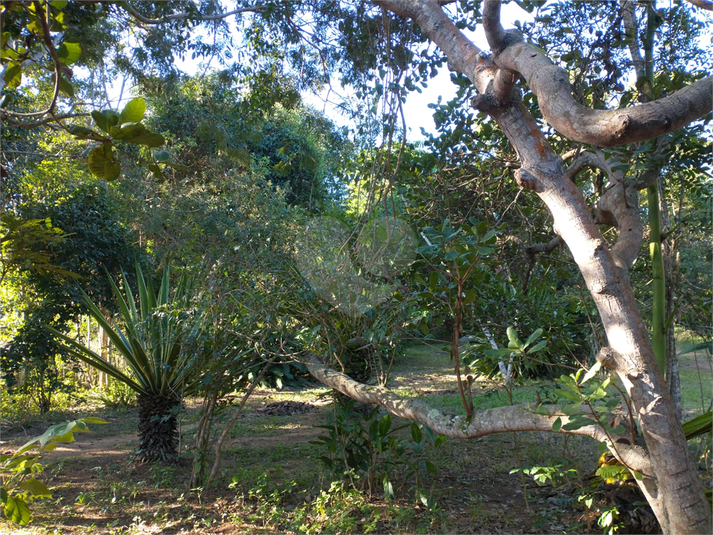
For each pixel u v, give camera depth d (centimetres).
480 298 447
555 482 488
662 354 419
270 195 748
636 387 218
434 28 328
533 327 472
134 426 903
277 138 1139
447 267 317
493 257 471
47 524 450
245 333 504
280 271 496
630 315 222
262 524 447
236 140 890
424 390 1118
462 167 541
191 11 639
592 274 227
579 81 462
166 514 467
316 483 543
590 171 588
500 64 243
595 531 397
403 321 420
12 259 480
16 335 966
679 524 208
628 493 408
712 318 473
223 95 889
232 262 514
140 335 620
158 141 172
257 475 565
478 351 464
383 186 446
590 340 604
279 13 557
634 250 353
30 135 734
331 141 647
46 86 724
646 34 453
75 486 561
